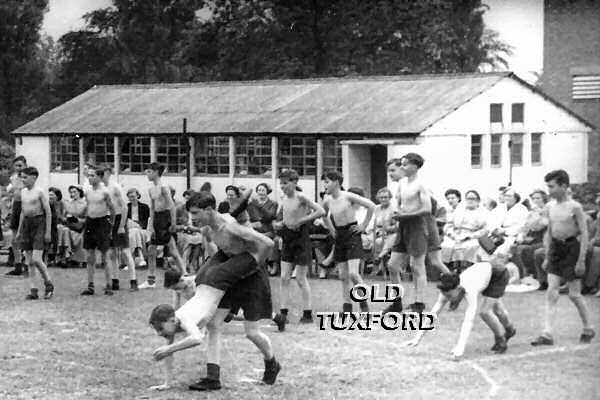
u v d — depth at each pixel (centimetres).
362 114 3005
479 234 2100
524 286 2033
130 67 4428
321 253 2294
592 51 3244
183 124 3269
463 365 1377
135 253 2514
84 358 1469
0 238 2544
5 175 3166
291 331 1636
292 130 3038
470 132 2900
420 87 3088
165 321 1205
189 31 4562
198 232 2338
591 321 1531
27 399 1236
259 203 2322
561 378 1294
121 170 3450
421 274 1730
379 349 1491
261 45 4634
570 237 1476
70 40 4447
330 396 1222
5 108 4456
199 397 1226
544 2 3322
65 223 2578
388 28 4469
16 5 4372
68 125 3569
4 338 1619
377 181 2961
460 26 4225
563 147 3095
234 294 1247
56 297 2039
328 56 4588
